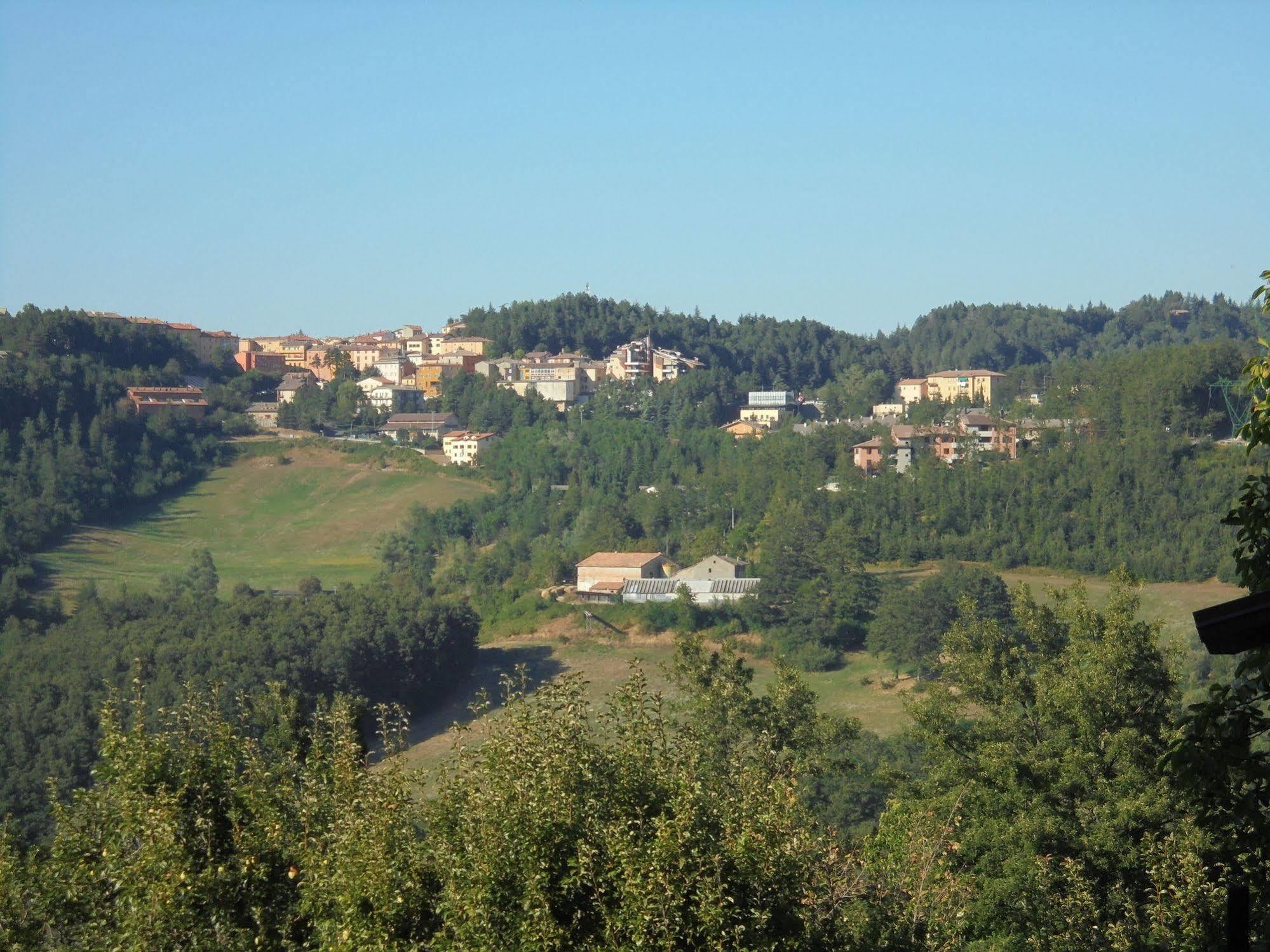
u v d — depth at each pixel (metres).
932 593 138.25
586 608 171.75
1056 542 171.25
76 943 25.33
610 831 23.67
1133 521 170.38
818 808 68.44
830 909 30.38
